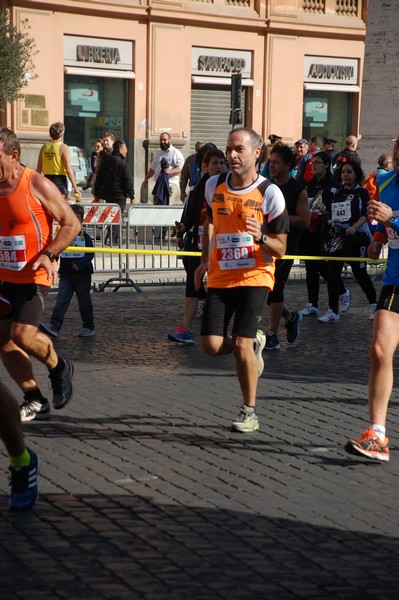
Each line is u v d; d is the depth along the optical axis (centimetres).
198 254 1006
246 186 650
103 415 708
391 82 1927
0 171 617
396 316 605
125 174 1920
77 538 469
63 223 628
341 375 879
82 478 561
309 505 526
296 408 743
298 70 3088
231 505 522
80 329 1110
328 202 1221
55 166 1853
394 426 699
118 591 410
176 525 489
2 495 532
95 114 2745
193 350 988
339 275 1202
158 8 2781
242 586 418
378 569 442
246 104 3022
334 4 3130
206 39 2903
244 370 658
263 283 652
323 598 409
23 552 450
